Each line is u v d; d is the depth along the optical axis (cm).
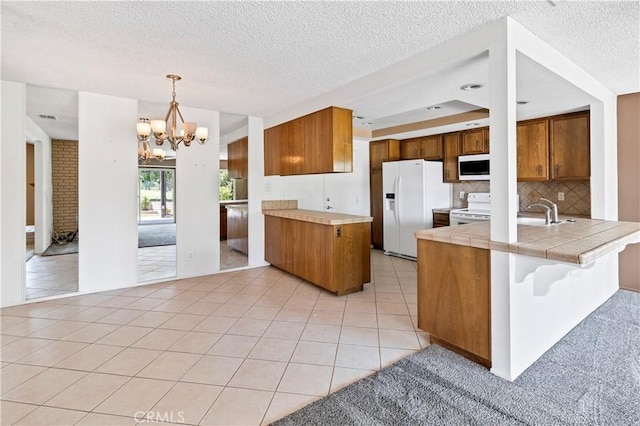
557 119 393
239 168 607
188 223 445
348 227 374
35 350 248
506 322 205
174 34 227
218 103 413
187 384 205
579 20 202
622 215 360
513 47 204
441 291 246
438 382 204
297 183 542
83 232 376
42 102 412
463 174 503
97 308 334
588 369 217
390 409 180
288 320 303
